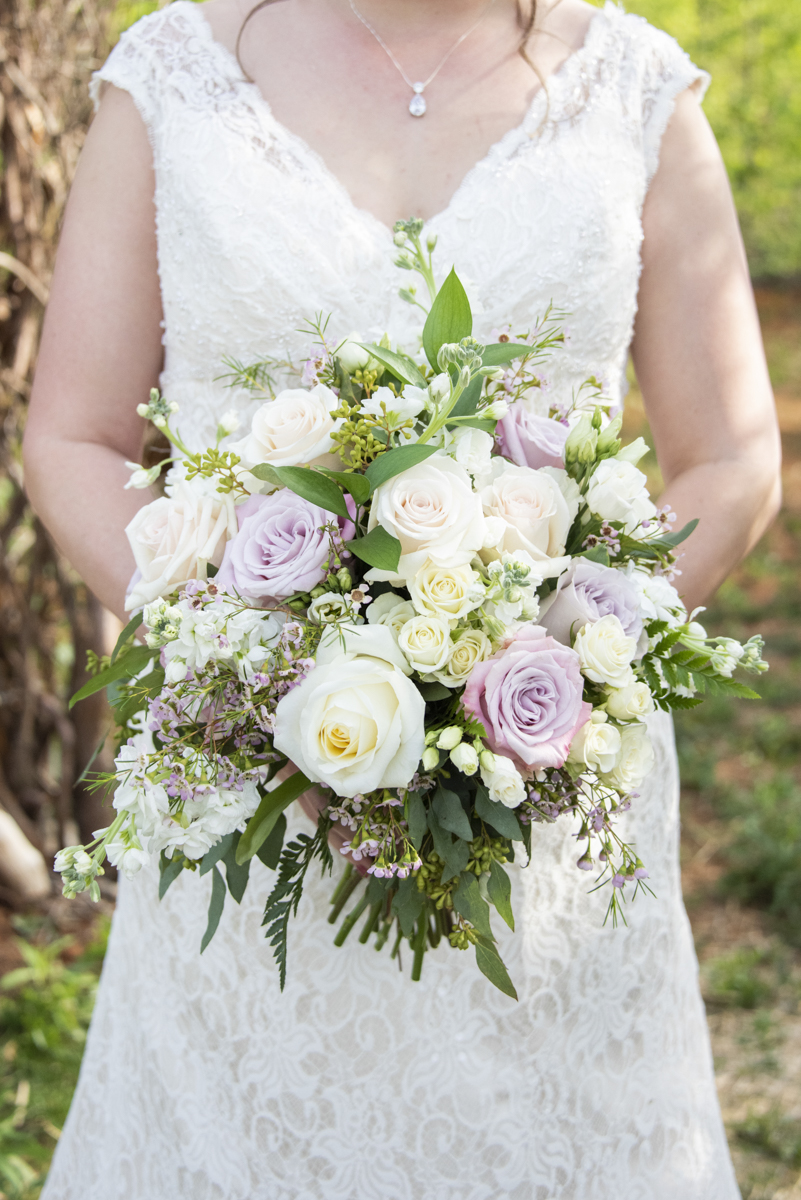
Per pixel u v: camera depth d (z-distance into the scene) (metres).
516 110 1.50
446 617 1.09
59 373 1.49
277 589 1.10
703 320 1.51
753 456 1.50
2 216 3.00
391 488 1.11
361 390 1.25
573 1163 1.57
